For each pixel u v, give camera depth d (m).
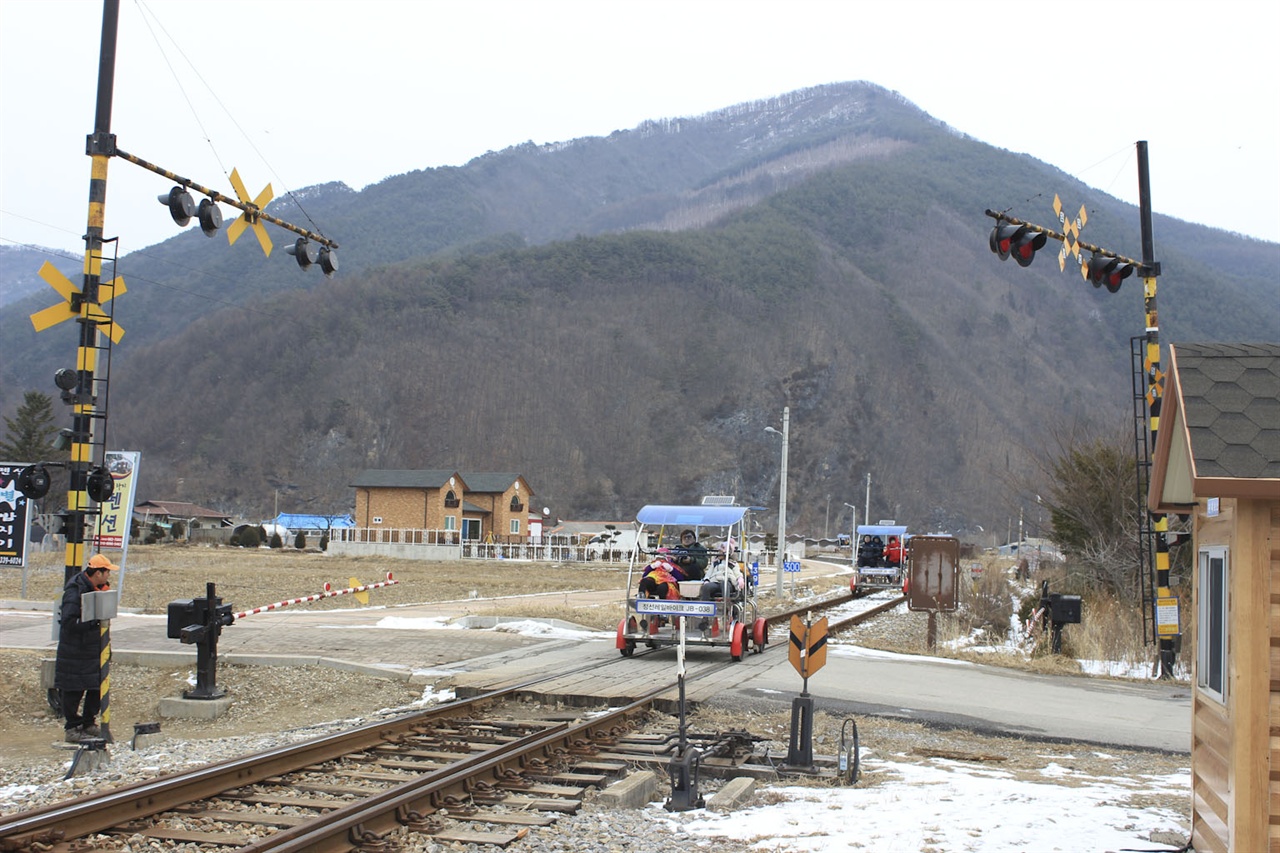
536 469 136.25
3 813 8.37
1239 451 5.61
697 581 19.25
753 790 9.27
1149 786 9.80
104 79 11.80
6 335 161.88
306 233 14.55
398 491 75.69
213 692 14.98
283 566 51.47
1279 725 5.70
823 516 137.25
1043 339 185.50
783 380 152.50
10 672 16.50
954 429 149.50
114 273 12.04
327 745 10.02
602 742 10.92
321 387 143.38
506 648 19.16
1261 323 186.00
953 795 9.11
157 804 7.97
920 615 33.53
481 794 8.65
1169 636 18.16
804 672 10.38
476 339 155.75
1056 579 30.52
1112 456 26.47
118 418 140.25
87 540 12.41
